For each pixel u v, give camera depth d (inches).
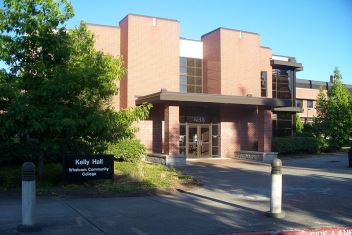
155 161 986.1
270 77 1332.4
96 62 552.4
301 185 573.3
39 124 450.6
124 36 1075.3
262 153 1070.4
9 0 491.2
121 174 589.6
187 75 1200.8
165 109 976.3
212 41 1207.6
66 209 365.7
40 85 482.6
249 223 321.7
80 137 526.6
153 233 285.7
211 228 302.2
